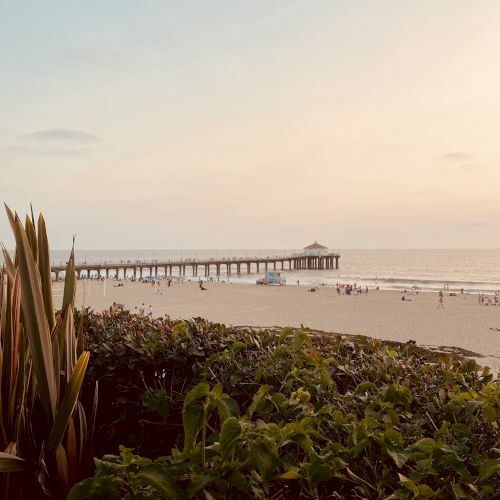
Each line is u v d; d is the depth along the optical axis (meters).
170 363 3.04
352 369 2.49
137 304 48.31
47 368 1.85
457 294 61.91
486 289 77.50
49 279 2.12
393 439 1.59
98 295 57.19
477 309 43.50
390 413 1.81
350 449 1.57
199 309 44.25
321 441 1.78
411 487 1.33
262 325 34.09
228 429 1.37
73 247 2.25
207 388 1.44
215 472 1.37
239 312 41.88
